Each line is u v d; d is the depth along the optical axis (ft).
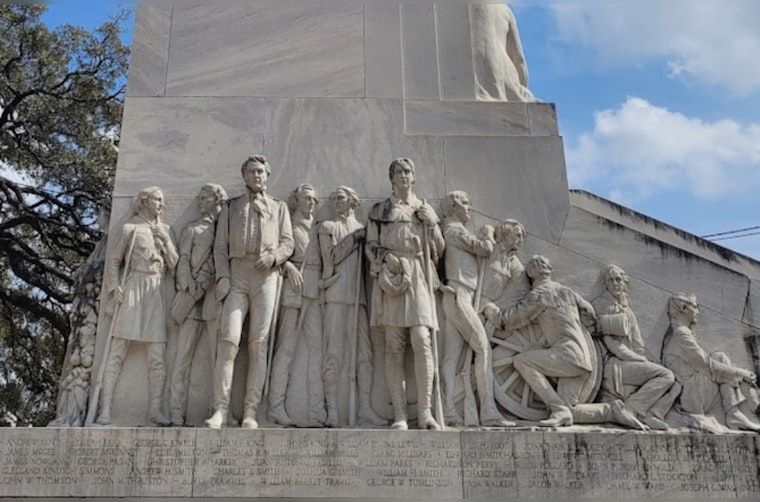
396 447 17.30
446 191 21.62
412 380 19.29
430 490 17.02
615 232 21.08
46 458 16.76
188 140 21.67
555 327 19.58
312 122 22.18
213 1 23.40
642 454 17.60
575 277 20.70
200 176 21.29
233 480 16.79
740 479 17.54
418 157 21.95
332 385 19.01
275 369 18.95
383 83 22.89
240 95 22.36
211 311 19.35
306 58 23.00
